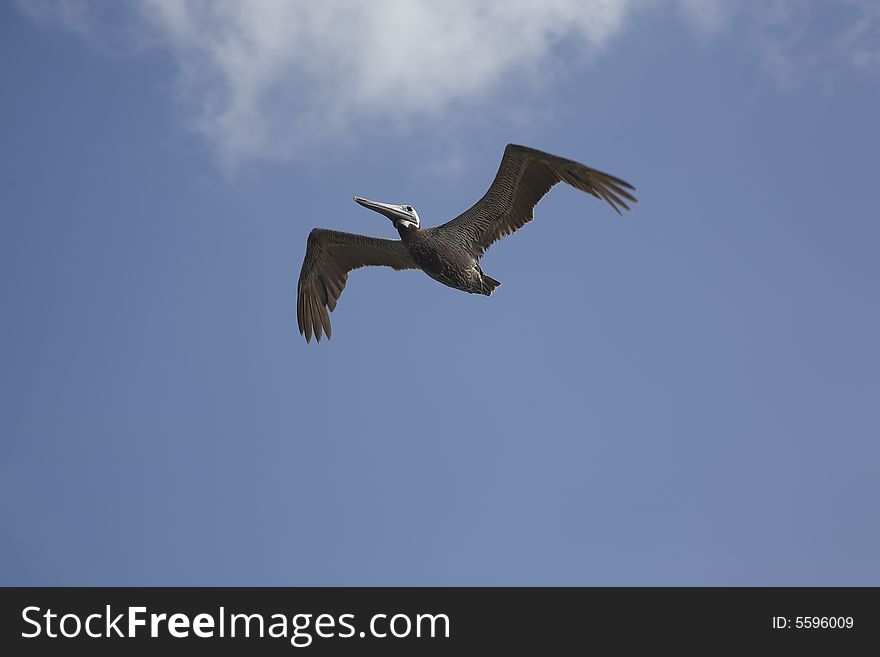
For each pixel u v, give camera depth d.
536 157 20.20
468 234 21.59
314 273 23.69
